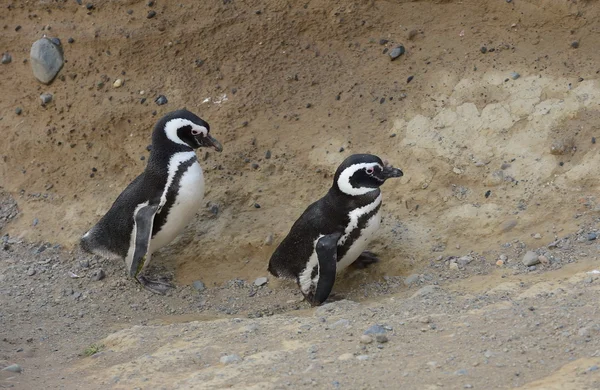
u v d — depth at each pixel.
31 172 13.52
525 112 11.98
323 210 10.55
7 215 13.22
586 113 11.74
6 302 11.34
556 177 11.30
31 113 13.80
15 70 14.08
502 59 12.60
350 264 11.15
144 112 13.27
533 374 7.00
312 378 7.32
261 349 8.41
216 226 12.19
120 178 13.11
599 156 11.25
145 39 13.62
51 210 13.09
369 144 12.41
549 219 10.91
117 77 13.61
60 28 13.96
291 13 13.52
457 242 11.08
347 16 13.40
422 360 7.48
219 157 12.74
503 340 7.73
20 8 14.21
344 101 12.90
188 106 13.24
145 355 8.78
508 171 11.55
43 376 8.66
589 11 12.46
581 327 7.78
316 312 9.71
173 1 13.76
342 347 8.07
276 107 13.08
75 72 13.77
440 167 11.85
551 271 10.03
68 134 13.47
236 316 10.87
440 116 12.34
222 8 13.63
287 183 12.41
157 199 11.09
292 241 10.80
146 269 12.00
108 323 10.80
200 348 8.71
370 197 10.34
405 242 11.24
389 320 8.78
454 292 9.88
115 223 11.44
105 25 13.78
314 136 12.69
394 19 13.35
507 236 10.91
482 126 12.05
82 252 12.39
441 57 12.91
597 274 9.36
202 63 13.50
